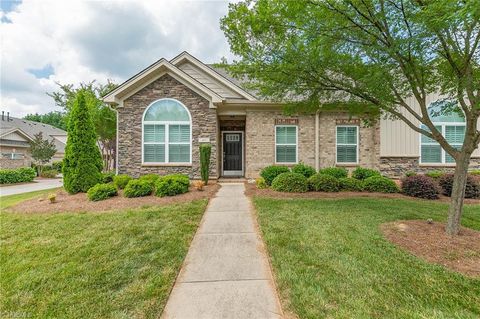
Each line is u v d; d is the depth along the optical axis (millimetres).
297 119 11484
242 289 2943
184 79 10531
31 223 5242
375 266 3344
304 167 10203
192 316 2471
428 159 11508
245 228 5027
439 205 6684
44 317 2469
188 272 3340
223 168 13078
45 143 22703
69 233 4656
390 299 2664
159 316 2471
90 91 17031
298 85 6355
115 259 3635
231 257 3785
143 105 10617
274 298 2762
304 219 5344
